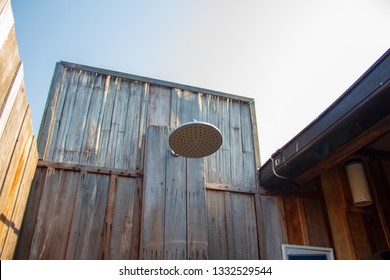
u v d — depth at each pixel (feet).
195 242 8.57
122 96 10.93
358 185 10.57
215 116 11.84
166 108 11.27
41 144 9.20
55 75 10.41
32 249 7.83
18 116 5.40
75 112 10.11
